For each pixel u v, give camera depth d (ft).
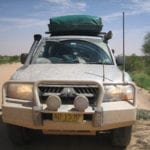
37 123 13.33
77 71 15.02
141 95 36.96
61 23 19.45
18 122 13.79
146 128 19.26
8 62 123.03
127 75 15.28
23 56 18.22
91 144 16.38
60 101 13.17
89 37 18.54
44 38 18.56
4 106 13.96
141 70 85.87
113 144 15.55
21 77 14.56
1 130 18.29
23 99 14.10
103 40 18.44
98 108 13.19
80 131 13.66
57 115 13.21
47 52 17.69
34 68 15.75
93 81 13.43
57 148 15.80
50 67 15.83
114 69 15.90
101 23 19.98
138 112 22.25
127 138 15.07
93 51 17.58
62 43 17.98
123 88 14.17
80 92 13.66
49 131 13.79
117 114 13.48
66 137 17.30
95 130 13.46
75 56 17.31
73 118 13.19
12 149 15.56
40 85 13.73
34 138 17.07
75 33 19.79
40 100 13.71
